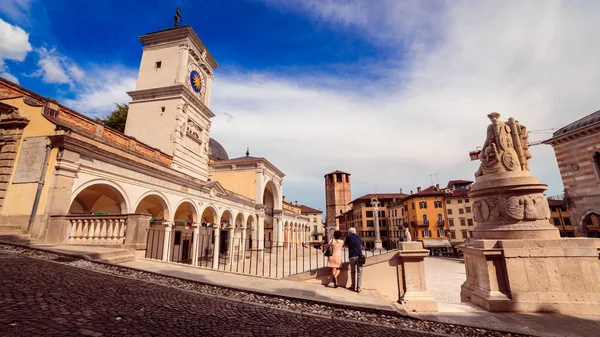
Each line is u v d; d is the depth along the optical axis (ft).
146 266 26.58
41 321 12.19
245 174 120.88
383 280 25.35
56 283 18.29
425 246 174.09
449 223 178.29
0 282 16.98
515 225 25.23
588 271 22.95
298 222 189.47
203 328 13.76
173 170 61.82
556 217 142.51
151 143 76.07
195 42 87.76
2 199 36.09
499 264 23.90
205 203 73.97
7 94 43.91
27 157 37.19
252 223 113.60
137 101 80.89
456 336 17.17
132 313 14.65
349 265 26.13
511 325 19.19
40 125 38.63
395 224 213.25
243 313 16.93
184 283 22.72
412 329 17.52
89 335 11.44
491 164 28.50
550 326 19.15
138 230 30.94
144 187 51.34
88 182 39.47
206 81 95.20
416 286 24.31
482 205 28.19
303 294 21.71
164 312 15.44
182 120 78.18
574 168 78.79
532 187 25.43
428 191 194.39
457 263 135.95
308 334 14.57
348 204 310.24
